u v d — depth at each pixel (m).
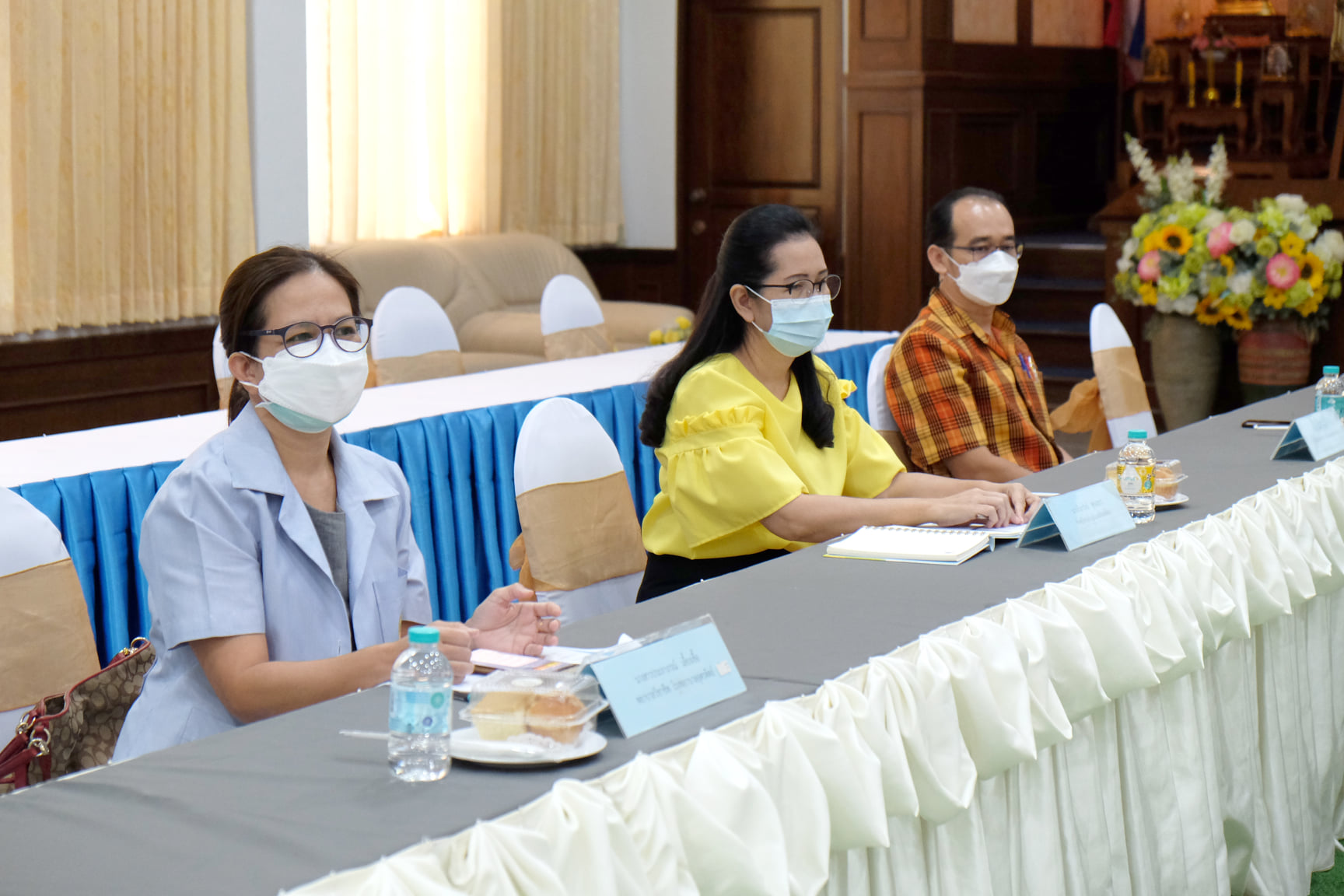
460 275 7.88
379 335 4.91
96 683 2.10
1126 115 10.57
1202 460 3.13
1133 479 2.57
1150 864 2.22
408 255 7.60
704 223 9.56
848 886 1.69
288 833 1.29
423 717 1.43
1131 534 2.45
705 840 1.45
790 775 1.58
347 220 7.89
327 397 2.02
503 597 1.91
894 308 8.46
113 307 6.18
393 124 8.18
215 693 1.97
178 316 6.48
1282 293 5.74
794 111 9.20
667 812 1.44
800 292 2.68
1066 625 2.03
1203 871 2.27
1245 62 8.99
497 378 4.59
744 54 9.29
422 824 1.31
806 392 2.84
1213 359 6.11
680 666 1.63
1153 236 6.00
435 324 5.10
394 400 4.07
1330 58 8.75
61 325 6.02
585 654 1.83
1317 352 6.08
